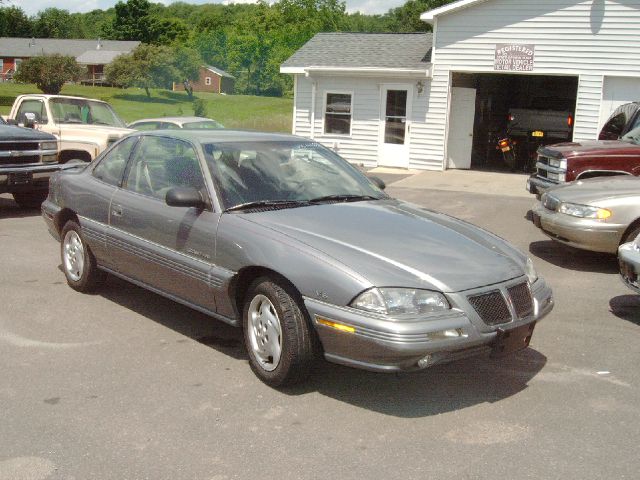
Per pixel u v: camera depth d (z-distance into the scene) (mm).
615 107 17828
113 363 5039
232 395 4539
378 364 4148
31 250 8539
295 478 3557
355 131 20547
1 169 10375
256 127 37031
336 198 5492
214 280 4961
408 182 16797
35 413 4223
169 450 3816
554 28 17938
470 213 12211
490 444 3955
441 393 4652
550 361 5289
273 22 101312
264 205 5203
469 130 19750
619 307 6844
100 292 6781
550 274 8180
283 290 4547
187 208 5320
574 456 3832
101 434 3979
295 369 4477
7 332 5645
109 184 6258
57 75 62281
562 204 8461
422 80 19391
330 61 20531
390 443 3945
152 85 72938
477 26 18609
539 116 19469
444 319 4152
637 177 9312
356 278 4199
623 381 4930
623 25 17328
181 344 5453
